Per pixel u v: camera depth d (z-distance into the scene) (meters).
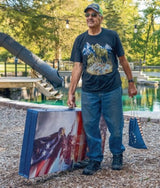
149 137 5.66
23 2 17.67
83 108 3.70
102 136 3.91
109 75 3.61
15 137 5.82
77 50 3.69
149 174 3.66
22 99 16.97
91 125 3.69
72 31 28.95
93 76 3.62
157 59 55.03
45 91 15.77
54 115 3.43
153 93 19.08
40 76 18.69
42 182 3.51
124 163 4.09
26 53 17.41
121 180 3.50
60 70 28.38
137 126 4.05
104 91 3.65
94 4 3.54
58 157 3.55
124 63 3.73
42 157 3.39
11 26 18.80
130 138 4.09
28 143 3.33
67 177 3.62
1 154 4.69
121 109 3.73
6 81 15.26
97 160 3.76
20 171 3.40
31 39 19.44
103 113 3.74
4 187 3.42
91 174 3.68
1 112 8.47
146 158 4.31
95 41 3.58
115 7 50.75
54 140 3.48
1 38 17.25
